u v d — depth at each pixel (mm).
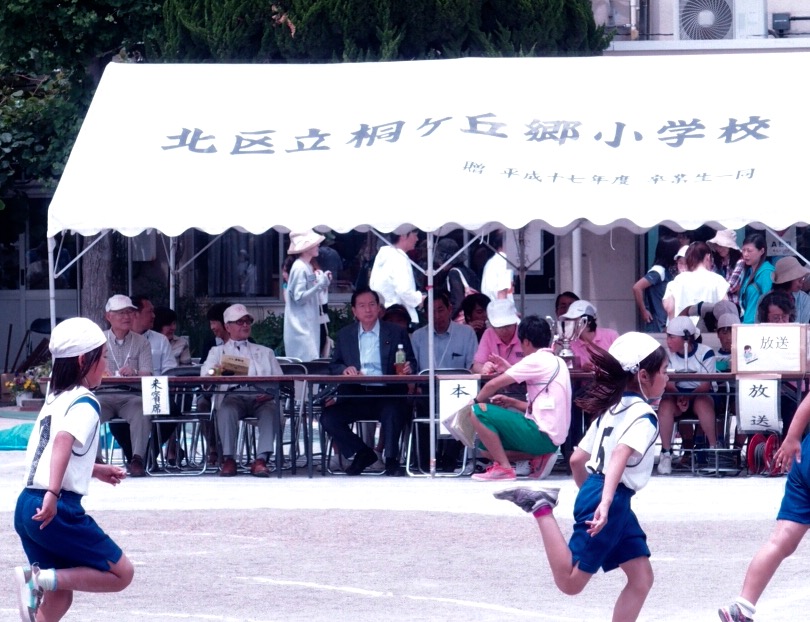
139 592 23578
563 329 38719
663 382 18641
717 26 57125
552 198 34969
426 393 37500
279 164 36625
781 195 34469
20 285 68312
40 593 17734
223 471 37656
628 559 18562
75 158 37188
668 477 36562
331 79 39156
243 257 64438
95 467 19062
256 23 50781
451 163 36094
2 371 67250
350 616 21766
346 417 37531
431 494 33781
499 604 22688
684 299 41969
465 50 51469
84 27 51781
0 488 35750
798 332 35250
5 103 57281
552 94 38000
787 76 38031
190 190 36062
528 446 35438
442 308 38719
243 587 23969
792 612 22000
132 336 38969
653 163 35719
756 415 34906
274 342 58500
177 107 38594
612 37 54219
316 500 33094
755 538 28125
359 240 62312
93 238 54188
